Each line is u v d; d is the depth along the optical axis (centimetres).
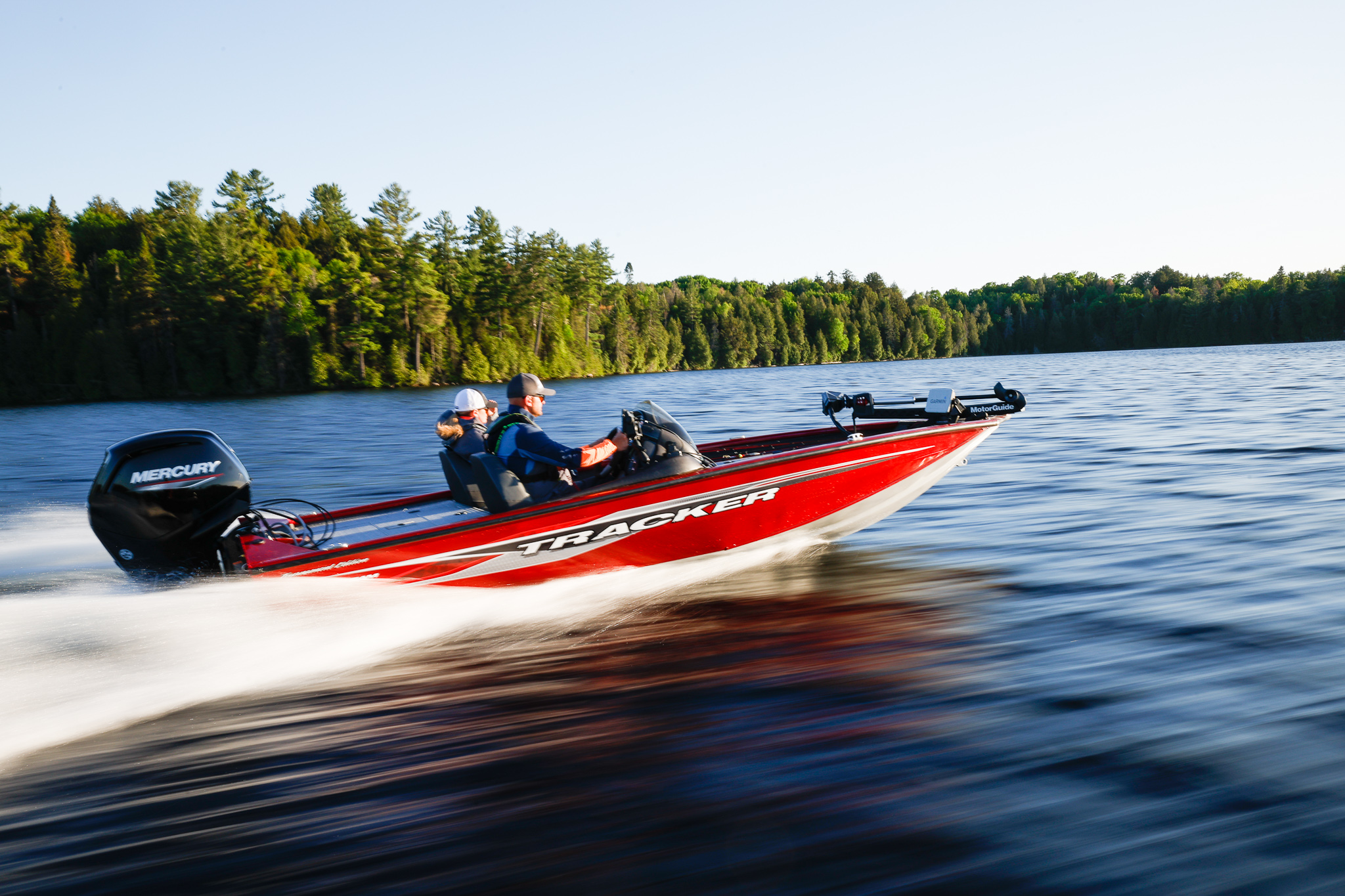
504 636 473
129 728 351
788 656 420
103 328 7025
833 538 625
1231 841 254
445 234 8312
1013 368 5850
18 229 8750
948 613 478
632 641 457
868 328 14650
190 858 261
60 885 249
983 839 258
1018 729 328
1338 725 321
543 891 241
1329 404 1733
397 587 480
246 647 421
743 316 13525
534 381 542
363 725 354
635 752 321
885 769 301
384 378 7438
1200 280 16462
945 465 632
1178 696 352
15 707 354
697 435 1499
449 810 284
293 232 12462
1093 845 254
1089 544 622
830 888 238
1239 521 665
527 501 513
